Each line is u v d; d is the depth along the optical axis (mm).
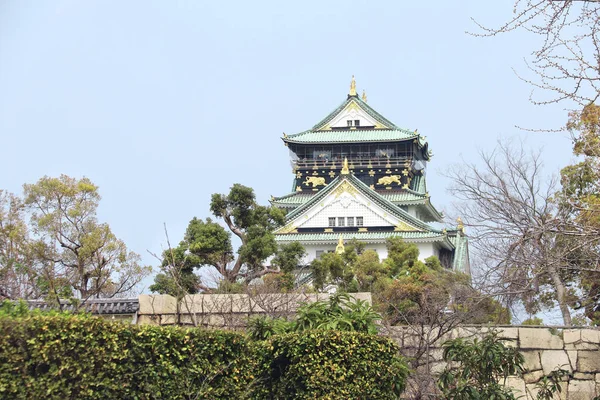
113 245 54969
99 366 16953
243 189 50281
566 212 32188
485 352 22234
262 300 29641
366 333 20797
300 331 21484
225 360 19297
